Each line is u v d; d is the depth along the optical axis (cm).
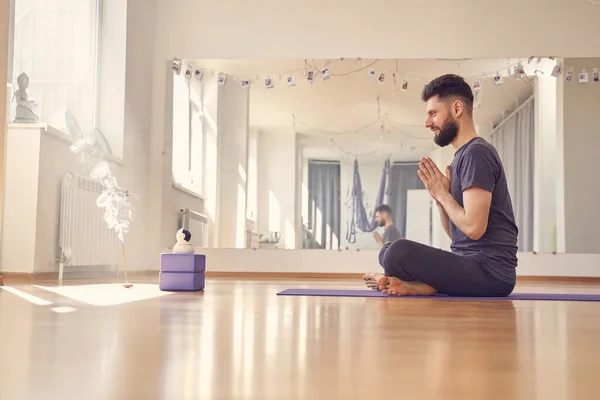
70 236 403
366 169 579
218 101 587
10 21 399
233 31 592
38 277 378
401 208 575
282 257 575
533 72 576
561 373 77
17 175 377
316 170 581
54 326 128
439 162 573
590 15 579
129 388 64
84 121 493
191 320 144
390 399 59
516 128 573
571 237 564
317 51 589
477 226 248
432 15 586
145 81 569
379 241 573
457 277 256
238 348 97
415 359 87
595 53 576
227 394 62
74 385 66
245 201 579
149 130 581
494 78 578
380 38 587
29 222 374
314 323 140
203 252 575
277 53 589
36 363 80
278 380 70
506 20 582
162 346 98
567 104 572
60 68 469
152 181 578
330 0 592
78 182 414
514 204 568
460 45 583
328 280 492
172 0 595
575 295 291
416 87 583
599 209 565
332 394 62
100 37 514
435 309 190
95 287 307
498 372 77
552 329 134
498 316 167
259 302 215
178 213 577
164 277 282
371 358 88
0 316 151
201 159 582
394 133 580
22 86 394
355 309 186
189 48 591
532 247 567
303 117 585
